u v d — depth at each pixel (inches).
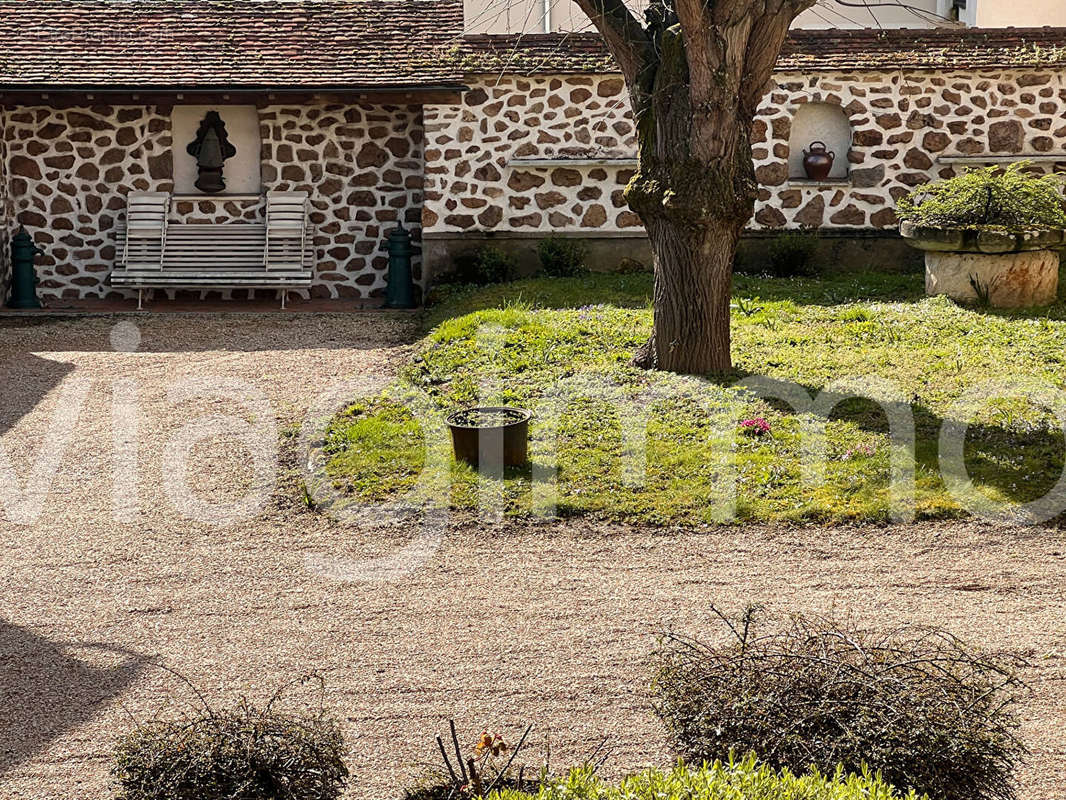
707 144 387.5
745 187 397.1
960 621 247.1
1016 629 242.5
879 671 169.0
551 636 245.1
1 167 600.4
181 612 261.6
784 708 165.2
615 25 401.7
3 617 260.1
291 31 632.4
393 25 638.5
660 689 181.9
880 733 159.5
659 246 409.1
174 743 169.8
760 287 551.5
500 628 249.8
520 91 596.1
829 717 163.2
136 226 609.0
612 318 487.8
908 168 600.1
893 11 765.3
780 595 263.1
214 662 237.0
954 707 164.2
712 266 403.2
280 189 615.2
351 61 605.9
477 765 191.0
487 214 604.4
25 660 238.7
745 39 377.1
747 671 172.6
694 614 254.2
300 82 584.4
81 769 197.0
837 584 268.4
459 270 605.0
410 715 213.9
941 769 158.1
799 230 603.8
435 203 603.5
